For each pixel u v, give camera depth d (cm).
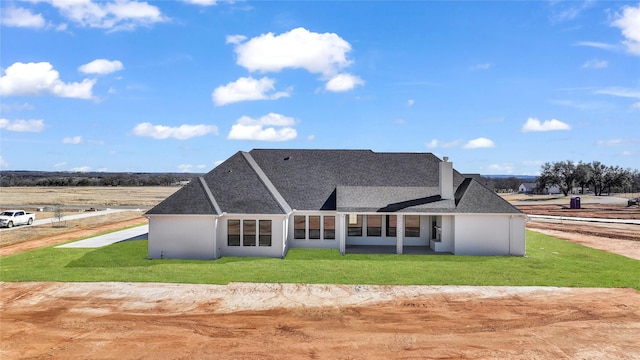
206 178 2881
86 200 9744
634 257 2731
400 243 2814
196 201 2617
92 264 2412
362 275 2183
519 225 2761
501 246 2769
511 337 1398
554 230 4234
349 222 3212
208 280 2061
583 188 13100
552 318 1570
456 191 3183
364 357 1250
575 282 2052
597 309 1666
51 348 1302
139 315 1585
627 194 13625
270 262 2506
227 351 1288
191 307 1677
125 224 4722
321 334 1421
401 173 3300
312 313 1619
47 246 3094
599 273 2241
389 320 1550
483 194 2869
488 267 2389
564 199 10425
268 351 1288
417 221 3128
